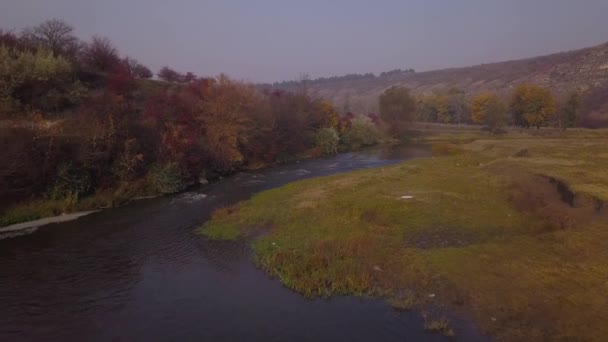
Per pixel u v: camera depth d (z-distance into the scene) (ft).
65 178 110.42
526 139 272.92
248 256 77.25
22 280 67.00
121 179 125.18
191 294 62.18
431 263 67.00
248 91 192.13
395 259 70.23
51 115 148.15
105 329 52.85
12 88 143.95
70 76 179.73
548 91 338.95
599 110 414.00
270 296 61.05
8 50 157.48
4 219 95.09
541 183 119.55
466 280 60.49
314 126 255.29
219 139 169.17
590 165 142.51
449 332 49.16
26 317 55.67
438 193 112.57
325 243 78.18
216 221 99.04
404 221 90.07
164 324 53.88
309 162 208.13
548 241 72.95
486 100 377.71
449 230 84.33
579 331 46.65
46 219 100.63
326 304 58.03
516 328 48.83
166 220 101.45
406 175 143.23
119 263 74.33
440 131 367.25
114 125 128.47
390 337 49.37
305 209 102.58
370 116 343.67
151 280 67.36
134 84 196.75
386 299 58.49
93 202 112.27
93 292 63.05
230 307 58.03
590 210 89.86
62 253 78.95
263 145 195.00
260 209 106.63
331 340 49.29
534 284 57.31
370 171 155.84
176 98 168.04
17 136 105.40
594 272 59.11
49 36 197.47
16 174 101.09
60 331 52.37
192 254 78.69
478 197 109.40
